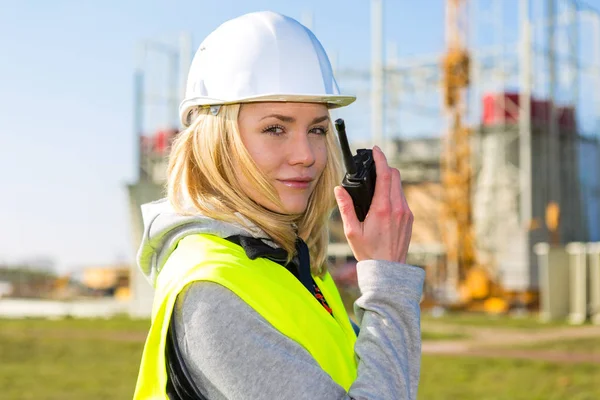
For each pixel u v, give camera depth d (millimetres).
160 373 1511
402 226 1719
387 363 1551
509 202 45188
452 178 44344
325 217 1962
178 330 1521
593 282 30609
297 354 1486
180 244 1644
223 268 1521
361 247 1692
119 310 38500
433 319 33438
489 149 46344
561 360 16703
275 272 1638
